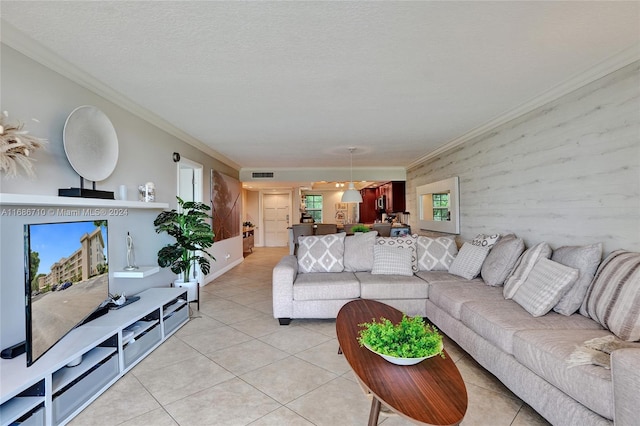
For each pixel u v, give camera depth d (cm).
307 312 325
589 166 241
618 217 218
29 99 198
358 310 240
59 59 212
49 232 171
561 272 213
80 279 206
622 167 215
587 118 242
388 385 138
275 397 199
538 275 231
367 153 564
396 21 172
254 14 164
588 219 242
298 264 381
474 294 266
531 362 171
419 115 343
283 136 434
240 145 490
